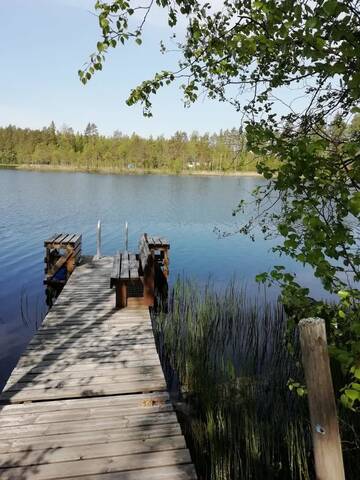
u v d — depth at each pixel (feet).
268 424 13.61
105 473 9.35
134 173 255.50
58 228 62.13
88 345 17.33
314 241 6.00
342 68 5.65
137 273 23.36
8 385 13.60
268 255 48.37
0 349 21.25
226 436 13.05
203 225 69.46
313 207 6.17
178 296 28.50
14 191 119.34
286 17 6.15
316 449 5.86
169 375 18.29
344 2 5.30
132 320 20.77
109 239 55.62
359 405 10.67
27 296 30.81
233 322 23.90
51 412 12.01
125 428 11.22
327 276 6.39
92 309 22.50
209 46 9.32
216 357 19.60
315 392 5.77
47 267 30.83
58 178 188.24
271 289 33.60
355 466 11.19
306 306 7.75
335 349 5.99
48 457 9.86
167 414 12.04
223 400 15.08
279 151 6.43
